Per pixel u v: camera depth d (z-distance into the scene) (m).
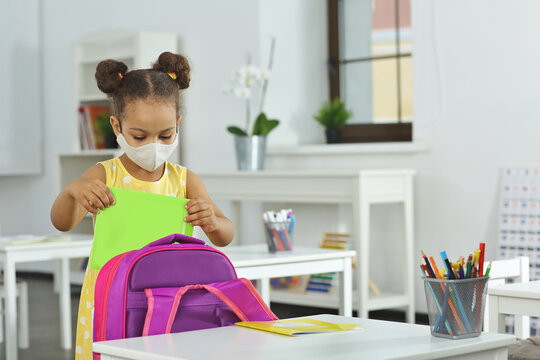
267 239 2.79
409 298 4.00
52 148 6.12
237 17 4.84
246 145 4.34
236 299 1.43
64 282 3.71
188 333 1.32
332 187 3.87
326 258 2.72
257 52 4.72
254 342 1.22
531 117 3.78
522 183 3.78
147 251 1.42
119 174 1.65
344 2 4.77
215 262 1.48
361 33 4.71
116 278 1.39
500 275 2.36
